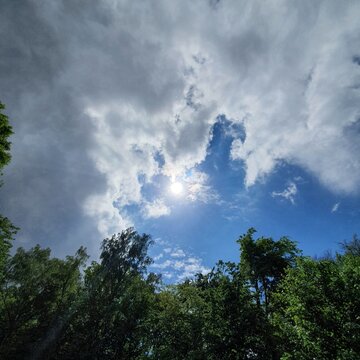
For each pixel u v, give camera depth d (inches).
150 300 1154.7
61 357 1125.1
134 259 1338.6
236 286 668.7
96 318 1167.0
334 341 378.6
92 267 1502.2
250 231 911.7
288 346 539.2
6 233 827.4
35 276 1354.6
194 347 631.8
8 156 784.3
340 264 481.1
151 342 760.3
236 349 584.7
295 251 838.5
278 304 651.5
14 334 1256.2
